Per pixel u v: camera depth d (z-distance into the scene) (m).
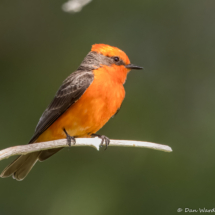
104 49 9.89
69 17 13.48
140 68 10.02
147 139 12.11
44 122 9.38
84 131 9.44
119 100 9.49
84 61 10.02
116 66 9.81
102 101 9.11
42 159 9.60
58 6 13.59
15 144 12.02
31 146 8.02
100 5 13.36
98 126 9.45
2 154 7.67
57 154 12.11
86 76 9.22
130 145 8.39
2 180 11.70
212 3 13.28
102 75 9.30
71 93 9.12
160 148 8.45
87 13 13.44
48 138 9.54
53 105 9.33
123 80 10.00
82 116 9.15
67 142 8.40
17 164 9.29
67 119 9.19
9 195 11.55
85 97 9.06
